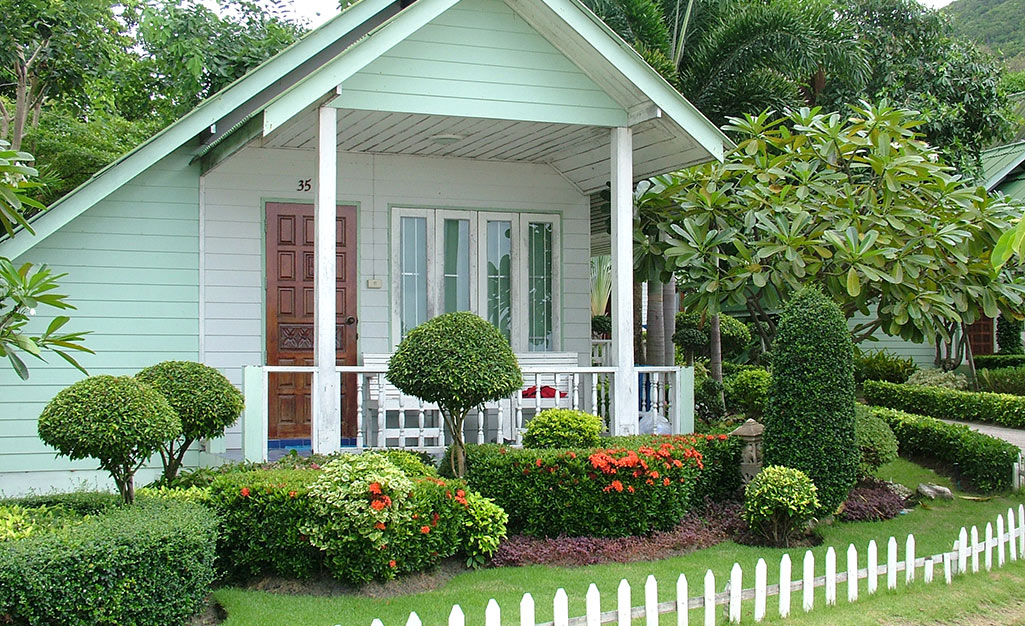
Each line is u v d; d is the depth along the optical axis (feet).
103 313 33.63
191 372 26.53
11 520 20.59
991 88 73.26
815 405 28.76
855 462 29.14
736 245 33.68
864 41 67.21
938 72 71.61
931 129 69.00
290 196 36.27
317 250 29.12
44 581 17.80
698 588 23.43
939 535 30.14
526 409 37.04
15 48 50.14
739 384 50.83
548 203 40.11
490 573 24.41
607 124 32.48
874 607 22.07
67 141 58.08
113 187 32.07
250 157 35.83
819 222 35.35
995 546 26.68
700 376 59.57
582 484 26.94
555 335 40.01
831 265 34.47
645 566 25.40
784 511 27.53
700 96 51.98
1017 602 23.34
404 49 30.07
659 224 37.91
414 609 21.15
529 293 39.70
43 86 55.93
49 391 32.94
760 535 28.19
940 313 33.30
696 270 34.96
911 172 33.96
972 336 81.30
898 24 71.82
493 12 31.04
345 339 36.96
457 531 24.20
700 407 49.67
